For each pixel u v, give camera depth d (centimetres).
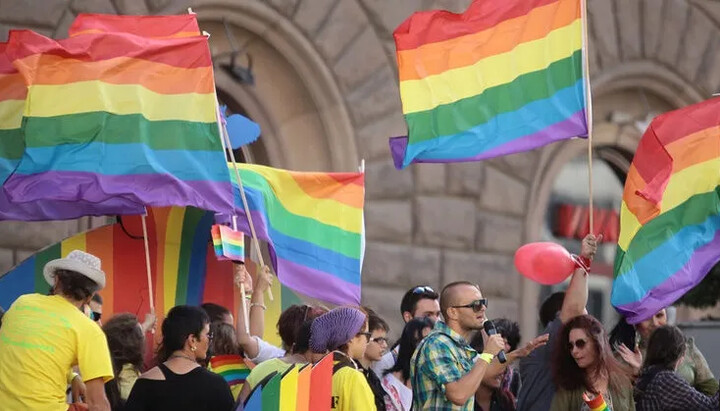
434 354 1535
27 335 1388
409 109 1742
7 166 1677
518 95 1734
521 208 3134
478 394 1775
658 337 1772
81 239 1778
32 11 2438
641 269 1761
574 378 1583
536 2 1733
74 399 1512
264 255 2573
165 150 1630
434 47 1745
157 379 1392
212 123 1647
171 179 1619
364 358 1756
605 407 1574
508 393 1803
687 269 1753
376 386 1755
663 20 3406
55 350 1389
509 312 3098
